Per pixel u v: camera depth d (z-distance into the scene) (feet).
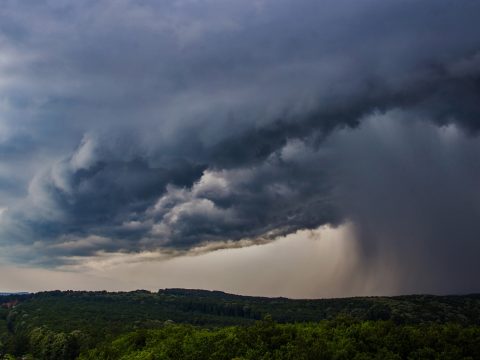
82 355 364.17
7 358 437.58
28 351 477.36
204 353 263.08
